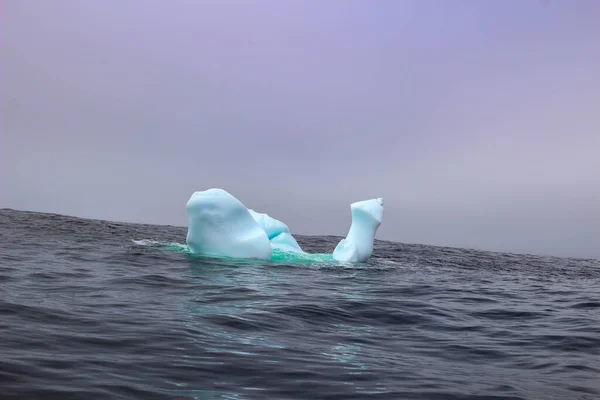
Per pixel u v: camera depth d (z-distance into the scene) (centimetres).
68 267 989
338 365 477
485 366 520
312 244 2517
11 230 1745
